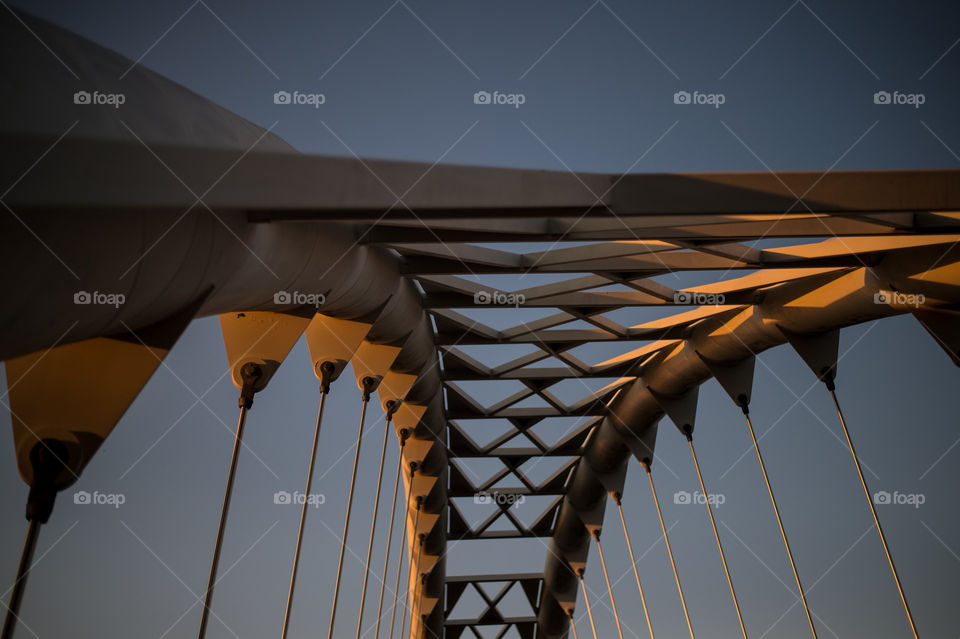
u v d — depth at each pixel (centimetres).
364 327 1783
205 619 955
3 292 552
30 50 518
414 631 4731
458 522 4391
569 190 943
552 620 4969
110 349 825
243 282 1059
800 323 2119
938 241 1545
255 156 674
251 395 1223
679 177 974
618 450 3628
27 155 464
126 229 665
